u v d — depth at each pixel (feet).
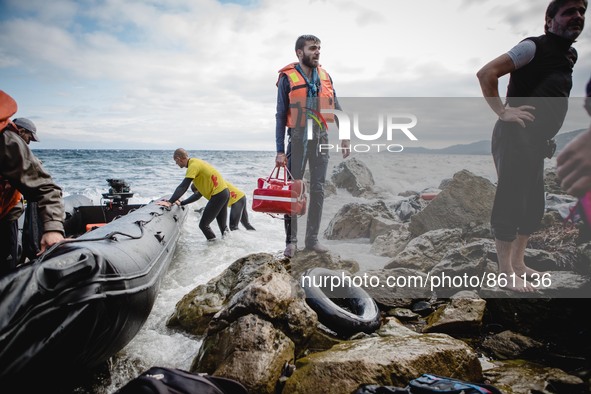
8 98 5.65
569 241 9.33
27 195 6.02
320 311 8.48
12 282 5.27
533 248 9.49
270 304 7.79
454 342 7.22
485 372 7.04
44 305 5.42
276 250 16.44
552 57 8.00
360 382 6.08
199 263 14.75
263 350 6.90
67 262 5.93
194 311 9.61
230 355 6.86
